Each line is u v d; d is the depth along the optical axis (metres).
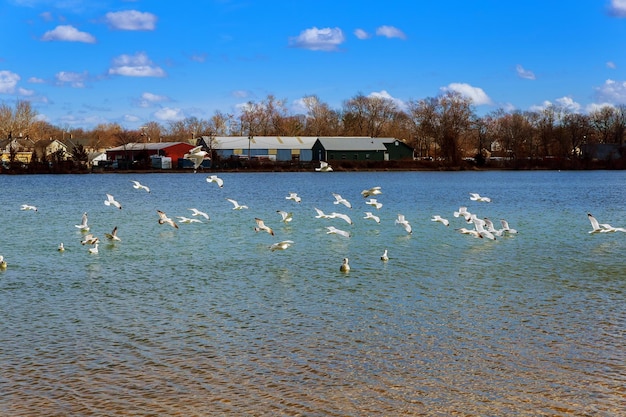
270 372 20.73
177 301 28.88
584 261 37.78
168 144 163.25
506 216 61.53
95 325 25.33
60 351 22.48
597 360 21.64
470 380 20.16
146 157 148.38
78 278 33.41
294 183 111.44
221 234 48.22
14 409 18.27
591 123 194.25
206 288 31.28
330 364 21.36
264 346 22.97
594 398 18.98
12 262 37.47
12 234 48.69
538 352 22.36
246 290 30.84
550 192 91.38
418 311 27.23
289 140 171.75
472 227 52.91
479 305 28.16
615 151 174.62
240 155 164.38
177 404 18.61
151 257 39.03
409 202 75.62
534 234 48.34
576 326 25.12
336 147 163.25
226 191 92.81
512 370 20.88
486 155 182.25
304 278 33.31
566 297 29.50
